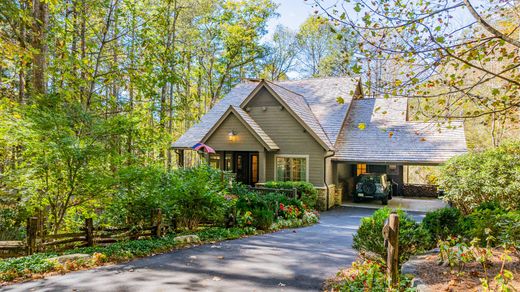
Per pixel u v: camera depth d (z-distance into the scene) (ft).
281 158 63.62
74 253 22.26
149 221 28.99
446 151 57.00
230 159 68.03
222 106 80.28
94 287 16.71
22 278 17.92
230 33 102.58
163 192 30.55
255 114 65.57
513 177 33.88
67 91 31.58
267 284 17.79
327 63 109.91
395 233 15.35
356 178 73.05
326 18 16.81
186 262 21.71
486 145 81.00
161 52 41.06
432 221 23.59
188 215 32.04
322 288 17.30
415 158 57.47
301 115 62.95
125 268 20.11
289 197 51.52
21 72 40.73
